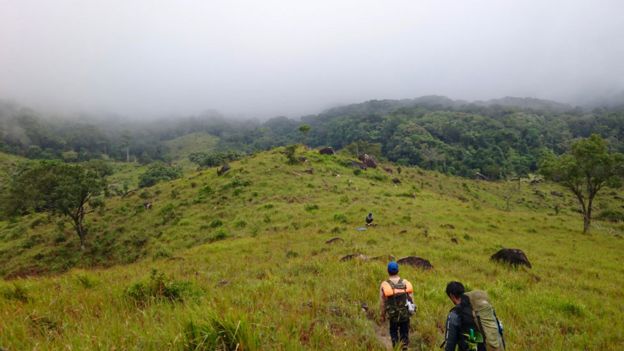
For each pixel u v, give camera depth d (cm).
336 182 5297
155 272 894
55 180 4078
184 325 476
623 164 3328
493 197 8612
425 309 855
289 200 4238
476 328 469
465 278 1336
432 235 2430
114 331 514
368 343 600
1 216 4119
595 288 1422
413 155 14625
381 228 2720
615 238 3400
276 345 471
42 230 4856
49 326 593
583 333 834
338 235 2448
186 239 3519
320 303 805
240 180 5328
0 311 711
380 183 5872
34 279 1245
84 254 3981
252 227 3325
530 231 3262
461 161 13938
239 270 1423
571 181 3625
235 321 471
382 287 625
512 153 15375
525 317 916
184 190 5569
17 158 14725
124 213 5053
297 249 2019
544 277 1534
